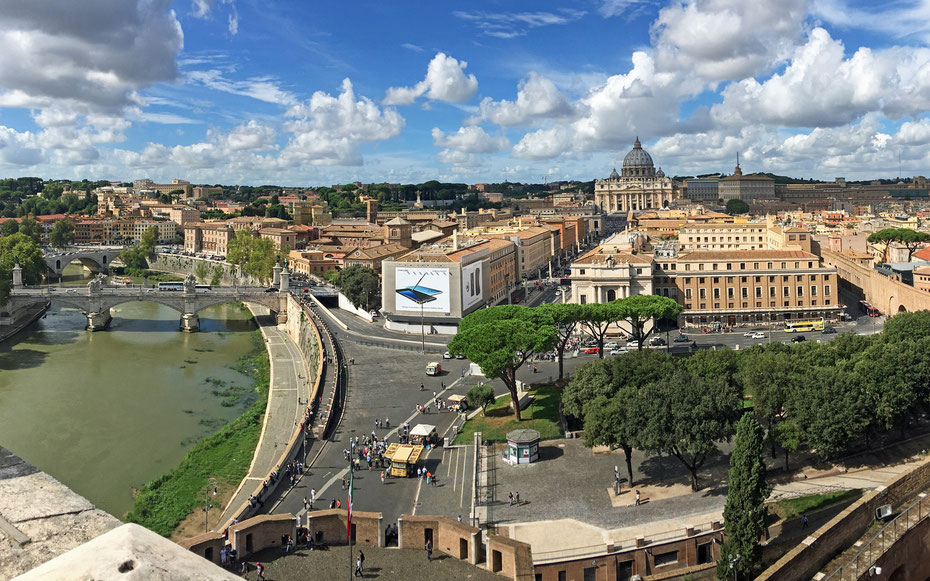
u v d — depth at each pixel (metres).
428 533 83.69
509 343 134.62
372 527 84.50
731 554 79.00
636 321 180.38
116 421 163.00
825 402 103.62
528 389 161.12
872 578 55.78
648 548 84.69
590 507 98.69
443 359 196.50
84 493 122.75
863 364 114.56
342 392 165.00
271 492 109.50
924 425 123.69
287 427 152.25
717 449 107.31
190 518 110.69
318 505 104.50
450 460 120.94
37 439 150.25
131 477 130.00
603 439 105.25
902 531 60.28
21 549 15.22
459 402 147.75
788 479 103.94
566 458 118.69
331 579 76.25
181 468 130.75
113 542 11.42
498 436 131.12
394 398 159.62
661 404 103.00
